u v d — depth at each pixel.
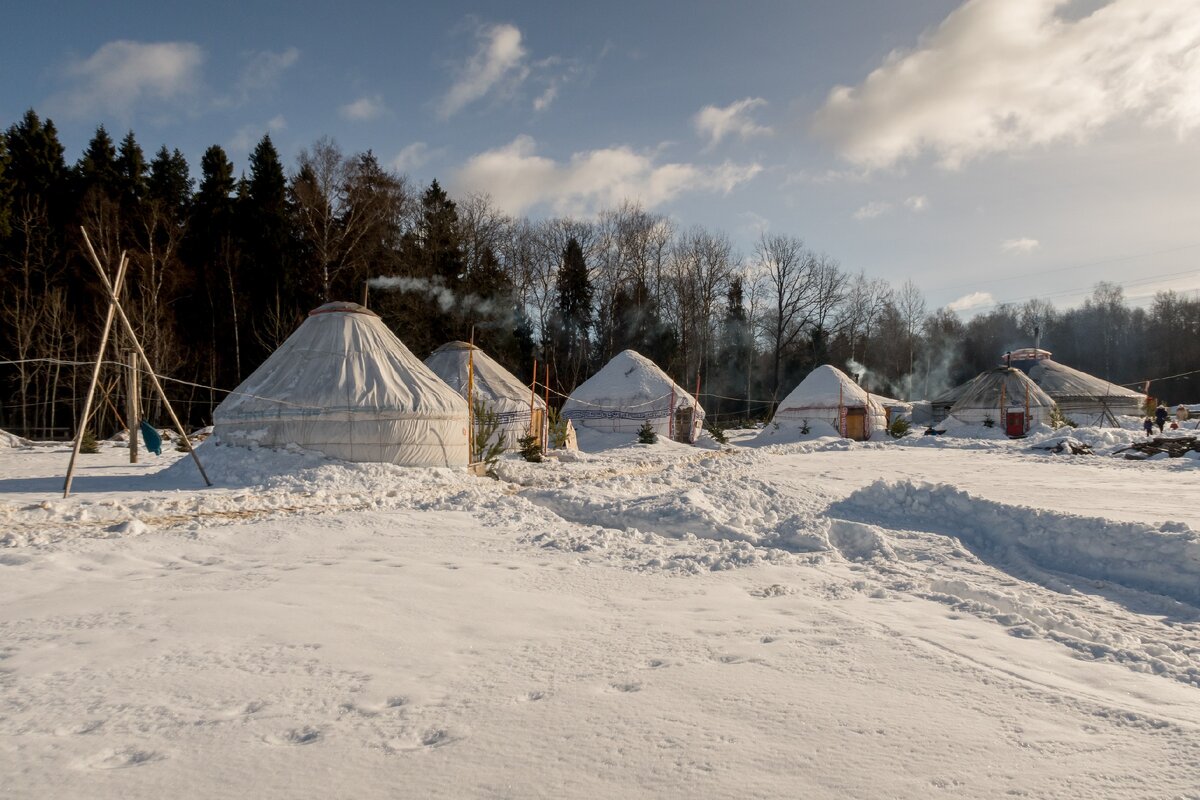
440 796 2.27
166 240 36.66
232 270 37.66
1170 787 2.34
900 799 2.25
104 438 34.22
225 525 8.11
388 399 14.34
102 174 37.69
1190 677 3.63
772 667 3.55
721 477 14.45
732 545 7.29
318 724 2.84
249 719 2.89
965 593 5.56
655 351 51.59
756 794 2.27
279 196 39.47
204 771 2.45
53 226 35.84
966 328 81.69
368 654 3.71
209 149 39.88
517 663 3.60
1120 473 16.36
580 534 7.73
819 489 11.45
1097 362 74.31
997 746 2.66
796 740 2.69
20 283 34.28
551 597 5.04
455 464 15.16
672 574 5.92
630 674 3.44
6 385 34.22
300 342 15.48
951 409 36.81
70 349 33.38
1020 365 41.56
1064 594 6.00
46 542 6.85
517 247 51.81
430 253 41.69
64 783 2.37
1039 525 7.84
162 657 3.63
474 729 2.79
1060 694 3.25
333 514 8.98
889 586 5.63
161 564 6.09
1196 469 17.27
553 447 23.41
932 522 8.92
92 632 4.03
